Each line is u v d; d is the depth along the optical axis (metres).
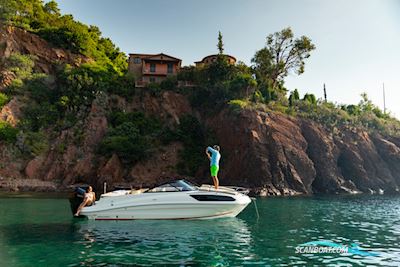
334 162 37.72
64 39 53.19
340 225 14.02
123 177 36.28
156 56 53.09
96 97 42.59
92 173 36.09
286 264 8.22
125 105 44.66
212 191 14.94
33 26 54.78
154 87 46.53
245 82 41.75
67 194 27.81
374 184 38.56
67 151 36.84
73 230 12.23
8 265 7.88
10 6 50.56
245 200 15.32
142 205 14.45
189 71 48.28
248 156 34.09
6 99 41.53
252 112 36.84
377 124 46.69
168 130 40.88
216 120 40.69
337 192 35.62
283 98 46.34
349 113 49.66
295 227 13.41
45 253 8.97
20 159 35.97
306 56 50.62
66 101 42.41
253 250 9.55
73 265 7.91
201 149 39.62
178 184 15.02
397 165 41.16
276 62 51.00
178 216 14.67
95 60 55.94
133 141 38.41
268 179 32.62
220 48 46.69
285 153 34.56
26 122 40.06
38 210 17.56
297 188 33.31
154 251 9.31
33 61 48.78
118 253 9.05
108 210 14.41
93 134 39.12
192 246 9.96
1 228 12.56
